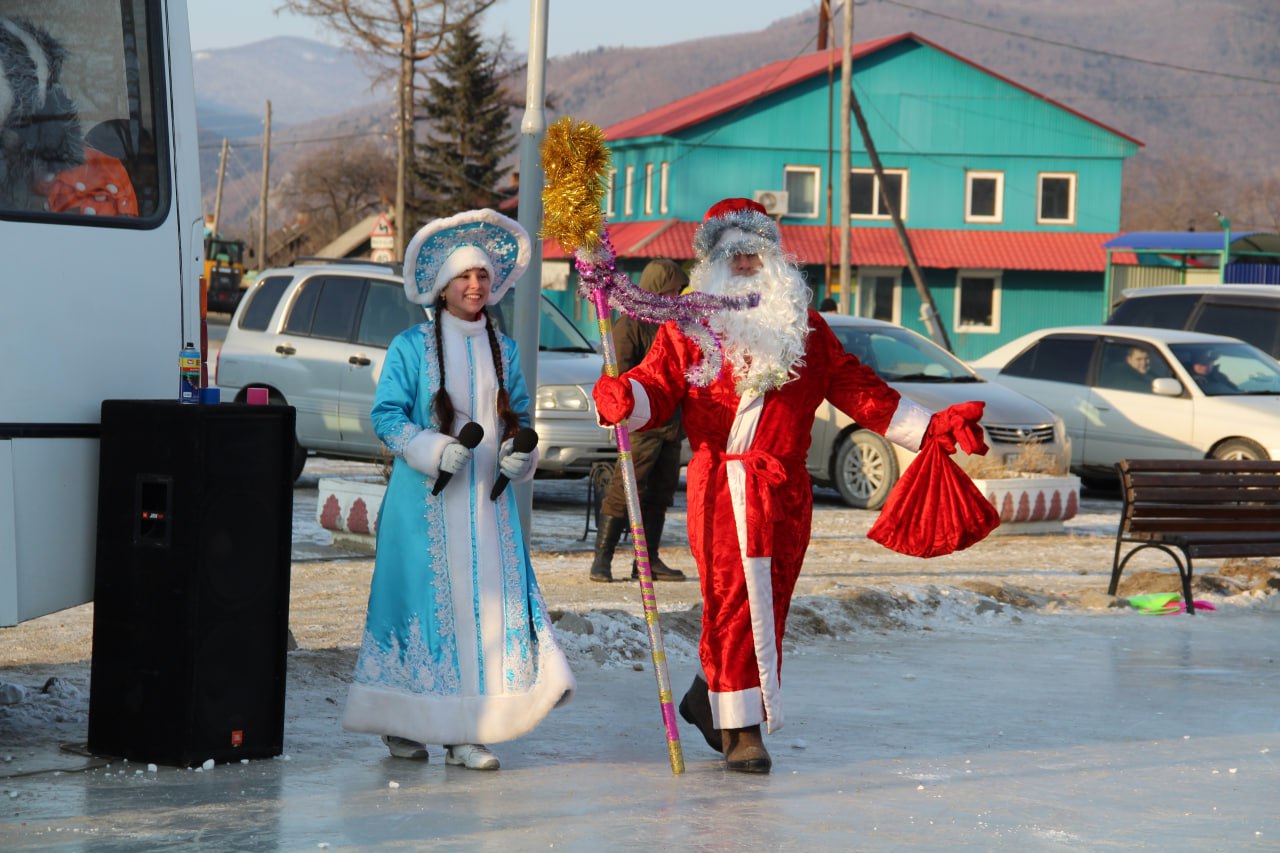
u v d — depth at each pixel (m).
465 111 74.06
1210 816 5.84
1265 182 159.38
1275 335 20.70
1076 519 16.89
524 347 9.71
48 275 6.16
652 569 11.29
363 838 5.29
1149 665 8.94
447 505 6.27
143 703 6.14
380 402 6.35
